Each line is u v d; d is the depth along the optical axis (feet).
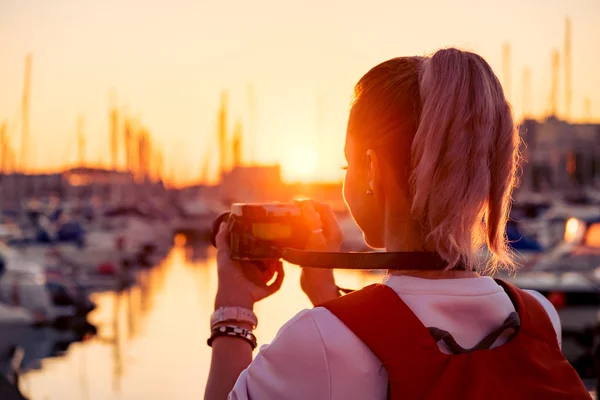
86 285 77.61
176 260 114.32
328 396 3.74
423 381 3.69
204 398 4.67
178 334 47.80
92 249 90.84
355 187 4.34
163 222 176.86
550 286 41.19
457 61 4.05
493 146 4.09
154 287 76.33
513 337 4.03
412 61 4.21
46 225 122.93
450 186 3.93
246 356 4.71
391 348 3.73
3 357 41.11
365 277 78.89
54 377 36.24
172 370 37.45
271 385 3.88
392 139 4.11
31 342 45.80
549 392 3.88
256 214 4.86
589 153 171.22
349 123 4.35
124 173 195.00
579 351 36.88
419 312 3.91
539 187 170.71
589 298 40.34
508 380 3.86
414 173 4.02
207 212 206.69
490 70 4.14
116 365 38.83
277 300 57.11
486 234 4.21
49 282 51.47
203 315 56.18
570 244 57.06
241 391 4.03
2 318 46.91
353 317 3.81
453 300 3.96
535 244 71.77
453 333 3.92
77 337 47.47
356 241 93.66
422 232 4.09
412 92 4.09
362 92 4.27
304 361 3.79
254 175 187.42
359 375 3.74
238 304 4.84
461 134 3.95
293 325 3.91
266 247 4.80
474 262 4.13
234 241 4.91
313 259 4.36
